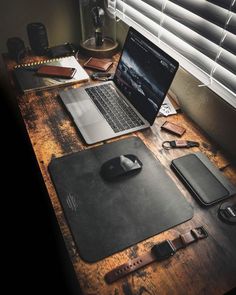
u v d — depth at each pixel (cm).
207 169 97
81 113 119
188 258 76
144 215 84
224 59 99
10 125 221
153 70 109
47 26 176
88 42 166
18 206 173
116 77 135
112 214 84
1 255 153
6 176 190
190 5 106
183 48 118
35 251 152
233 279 73
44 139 109
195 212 87
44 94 132
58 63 150
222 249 78
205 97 111
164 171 98
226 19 93
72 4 170
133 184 93
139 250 77
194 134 114
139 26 145
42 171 97
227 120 104
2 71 203
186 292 70
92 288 71
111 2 162
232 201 89
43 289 139
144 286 71
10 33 173
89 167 98
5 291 140
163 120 120
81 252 76
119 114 119
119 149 105
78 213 84
